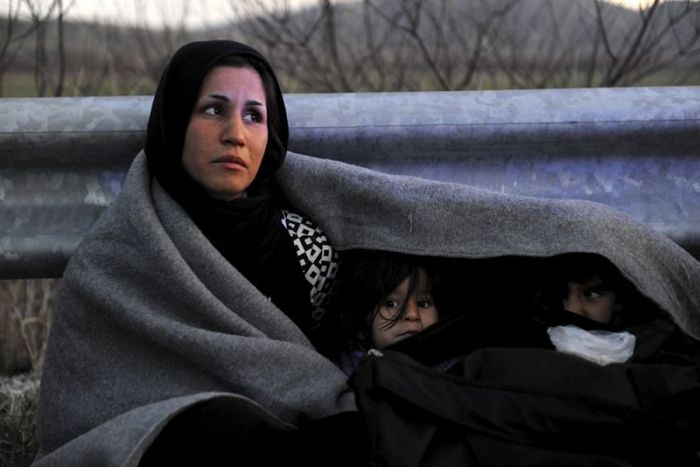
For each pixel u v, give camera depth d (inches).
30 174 99.7
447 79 147.9
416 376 78.7
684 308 96.3
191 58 88.0
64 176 100.1
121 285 86.3
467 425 76.8
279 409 84.3
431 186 94.5
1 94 141.9
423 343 91.4
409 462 74.5
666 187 105.1
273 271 92.0
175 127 87.9
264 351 84.7
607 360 86.6
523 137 103.0
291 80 146.5
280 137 94.9
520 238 92.9
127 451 74.8
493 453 75.8
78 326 87.3
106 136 98.8
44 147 98.6
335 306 96.1
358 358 95.5
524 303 96.1
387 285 92.5
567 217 92.2
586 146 104.0
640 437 77.7
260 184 92.9
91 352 86.7
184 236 86.6
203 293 84.6
